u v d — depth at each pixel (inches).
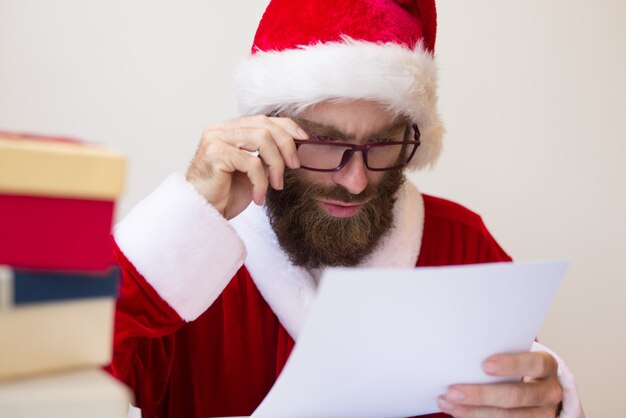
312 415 33.3
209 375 49.6
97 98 70.1
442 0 75.1
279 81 43.9
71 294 22.3
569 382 40.9
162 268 39.8
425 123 47.6
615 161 79.9
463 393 34.0
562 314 80.7
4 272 21.2
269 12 47.4
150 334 41.3
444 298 30.2
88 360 23.0
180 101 71.7
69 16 68.9
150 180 71.8
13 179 21.2
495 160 78.0
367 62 42.8
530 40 77.0
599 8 77.7
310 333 28.9
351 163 43.6
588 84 78.5
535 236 79.4
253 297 49.9
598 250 80.6
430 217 54.4
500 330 33.2
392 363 31.8
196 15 71.2
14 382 21.7
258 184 41.3
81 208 22.1
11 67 68.3
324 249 45.4
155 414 48.6
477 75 76.7
